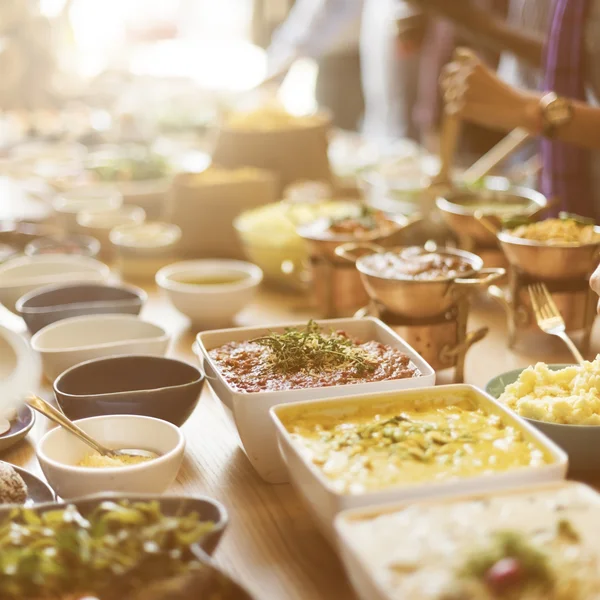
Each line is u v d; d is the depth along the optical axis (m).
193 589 0.87
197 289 2.07
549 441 1.09
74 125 5.18
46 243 2.62
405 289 1.61
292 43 4.79
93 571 0.89
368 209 2.22
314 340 1.44
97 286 2.10
